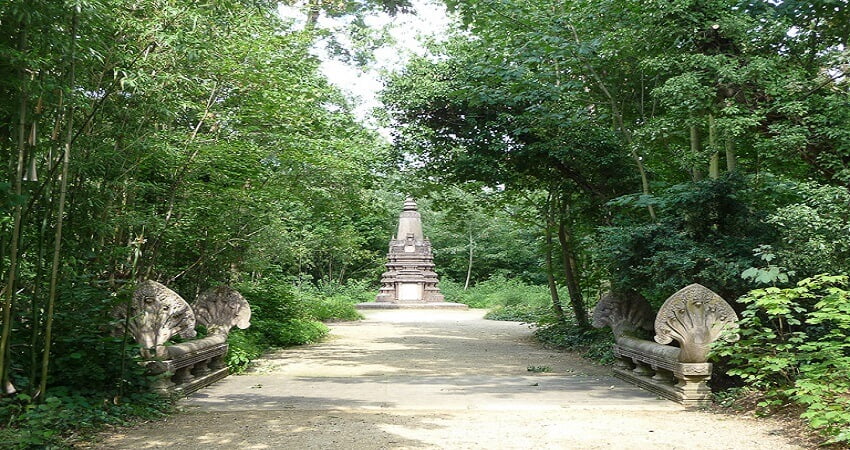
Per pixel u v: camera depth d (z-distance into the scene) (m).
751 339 6.91
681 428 6.05
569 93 11.81
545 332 15.61
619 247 9.12
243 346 10.48
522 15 10.95
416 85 13.58
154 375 7.02
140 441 5.41
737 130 7.71
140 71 6.65
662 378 8.06
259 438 5.54
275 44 10.91
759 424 6.19
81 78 6.59
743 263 7.64
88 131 7.05
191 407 6.95
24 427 5.15
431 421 6.30
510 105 12.16
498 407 7.07
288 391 8.11
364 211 14.50
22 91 5.23
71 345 6.49
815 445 5.32
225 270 13.02
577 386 8.69
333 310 23.84
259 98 10.40
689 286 7.27
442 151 14.12
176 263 11.73
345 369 10.43
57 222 5.80
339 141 12.49
